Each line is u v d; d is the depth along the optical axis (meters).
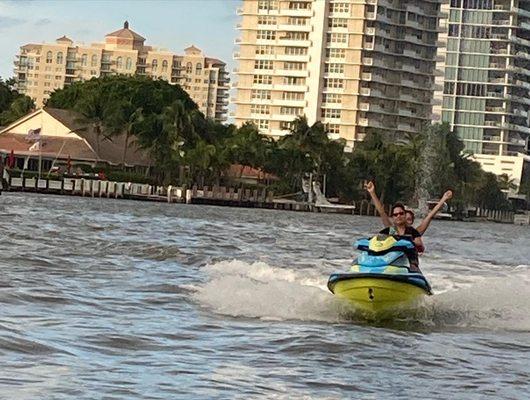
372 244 21.66
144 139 150.50
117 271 27.92
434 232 90.06
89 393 12.05
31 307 19.16
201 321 18.97
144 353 15.12
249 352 15.90
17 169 142.00
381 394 13.31
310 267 31.83
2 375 12.66
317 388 13.40
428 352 17.14
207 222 72.00
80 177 135.25
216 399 12.27
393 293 20.50
